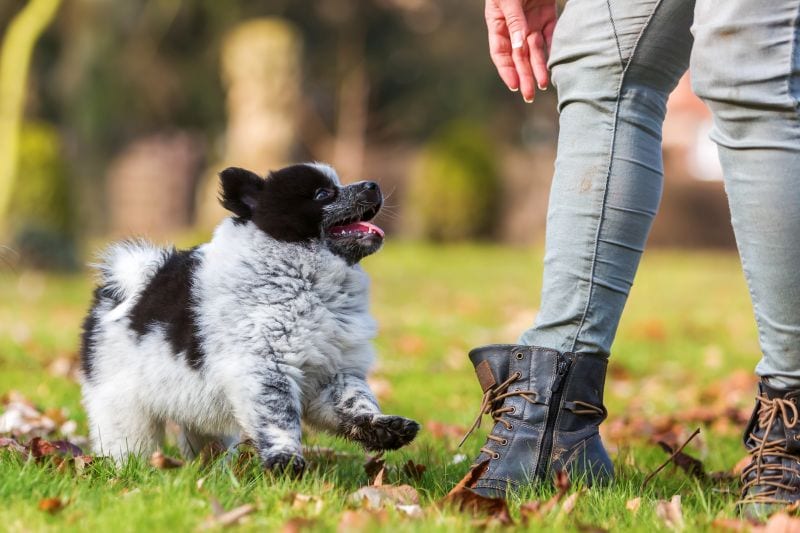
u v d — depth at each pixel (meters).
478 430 8.41
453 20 47.59
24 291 23.20
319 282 6.30
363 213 6.64
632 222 5.62
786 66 4.77
